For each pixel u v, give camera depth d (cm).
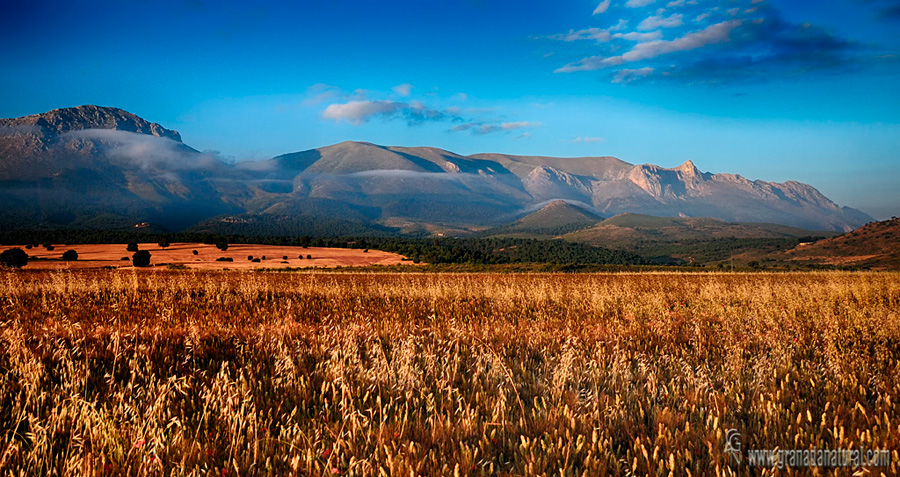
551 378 608
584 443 399
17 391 529
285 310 1412
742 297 1670
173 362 665
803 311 1295
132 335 827
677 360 718
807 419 475
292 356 696
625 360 696
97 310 1345
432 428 443
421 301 1747
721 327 1034
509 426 450
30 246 11744
